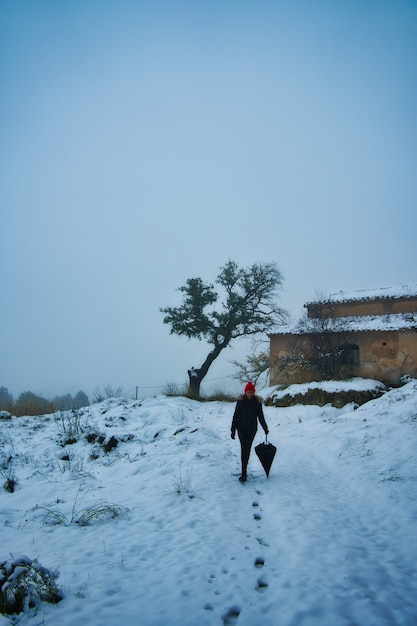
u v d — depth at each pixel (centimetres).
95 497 760
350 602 401
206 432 1240
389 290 3006
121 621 372
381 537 555
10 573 416
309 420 1557
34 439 1361
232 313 2933
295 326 2727
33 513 681
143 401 2036
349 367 2520
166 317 3017
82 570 465
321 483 793
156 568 472
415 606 397
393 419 1117
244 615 382
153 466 952
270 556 505
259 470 909
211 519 621
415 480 726
